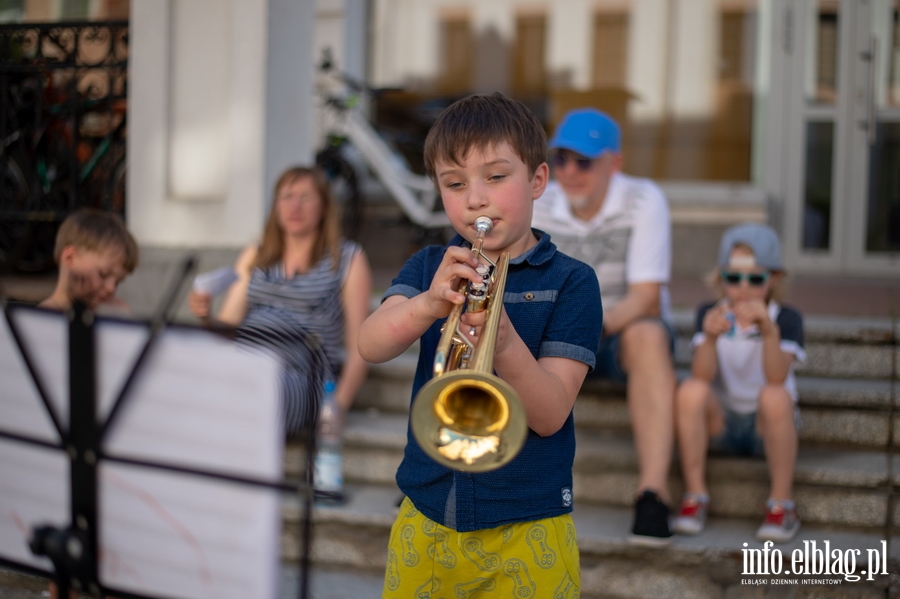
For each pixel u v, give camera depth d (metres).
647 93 7.18
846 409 3.35
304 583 1.43
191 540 1.48
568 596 1.76
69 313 1.51
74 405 1.52
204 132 4.30
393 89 6.26
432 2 7.69
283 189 3.52
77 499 1.54
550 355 1.75
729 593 2.78
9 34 4.66
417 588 1.79
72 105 4.62
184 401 1.47
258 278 3.59
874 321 3.83
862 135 6.02
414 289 1.87
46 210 4.77
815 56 6.07
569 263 1.83
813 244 6.14
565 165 3.32
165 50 4.30
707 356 3.04
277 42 4.29
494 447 1.36
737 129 6.76
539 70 7.62
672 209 6.29
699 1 6.91
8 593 2.80
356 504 3.14
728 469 3.12
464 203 1.71
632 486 3.19
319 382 1.55
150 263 4.29
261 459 1.44
